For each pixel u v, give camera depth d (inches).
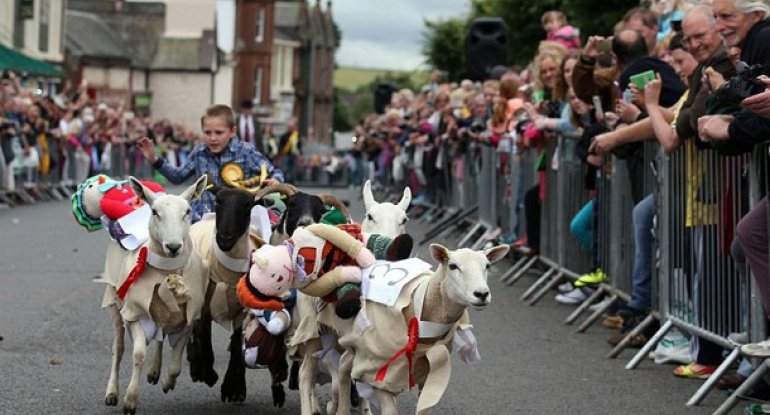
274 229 336.5
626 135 407.8
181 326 325.7
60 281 571.8
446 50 2500.0
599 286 479.2
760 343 306.3
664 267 393.4
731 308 346.9
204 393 347.9
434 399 261.1
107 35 2901.1
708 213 361.1
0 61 1515.7
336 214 325.1
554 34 652.7
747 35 349.4
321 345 295.7
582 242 490.6
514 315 488.7
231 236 315.9
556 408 332.8
